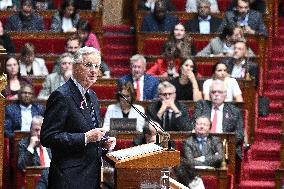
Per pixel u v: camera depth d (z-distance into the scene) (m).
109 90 24.67
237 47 25.53
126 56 29.59
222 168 20.53
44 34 27.48
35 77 24.62
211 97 22.86
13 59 24.20
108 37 30.11
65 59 24.08
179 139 21.56
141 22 28.75
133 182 12.27
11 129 22.75
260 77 26.31
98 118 12.77
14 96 23.84
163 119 22.31
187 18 28.64
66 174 12.30
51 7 30.11
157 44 27.56
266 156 24.59
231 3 28.92
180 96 23.94
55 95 12.38
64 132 12.32
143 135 19.83
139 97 24.08
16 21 28.28
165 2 28.67
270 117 25.94
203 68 25.73
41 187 19.19
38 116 21.39
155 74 25.81
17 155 21.55
